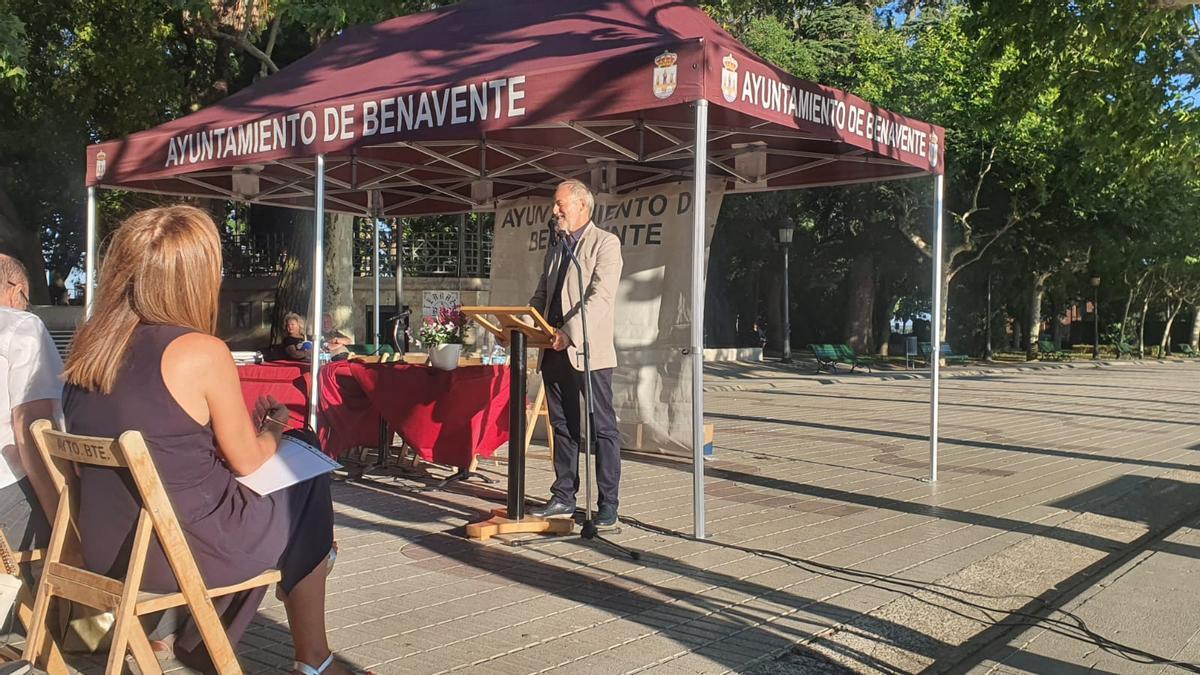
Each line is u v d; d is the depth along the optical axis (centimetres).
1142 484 812
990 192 3181
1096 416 1488
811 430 1212
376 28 852
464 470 754
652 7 686
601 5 709
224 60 1933
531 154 813
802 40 2952
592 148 802
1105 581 495
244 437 285
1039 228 3391
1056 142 2670
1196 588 483
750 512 651
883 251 3612
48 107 1930
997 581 495
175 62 2086
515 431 572
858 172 839
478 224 2336
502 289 1013
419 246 2311
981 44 1116
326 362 759
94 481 278
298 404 722
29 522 365
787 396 1881
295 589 305
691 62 506
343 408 743
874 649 388
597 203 934
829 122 629
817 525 614
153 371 273
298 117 647
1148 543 593
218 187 931
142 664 274
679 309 870
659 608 433
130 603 262
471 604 436
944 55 2739
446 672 352
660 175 872
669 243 876
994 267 3938
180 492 274
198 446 278
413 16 847
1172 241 3516
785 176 888
